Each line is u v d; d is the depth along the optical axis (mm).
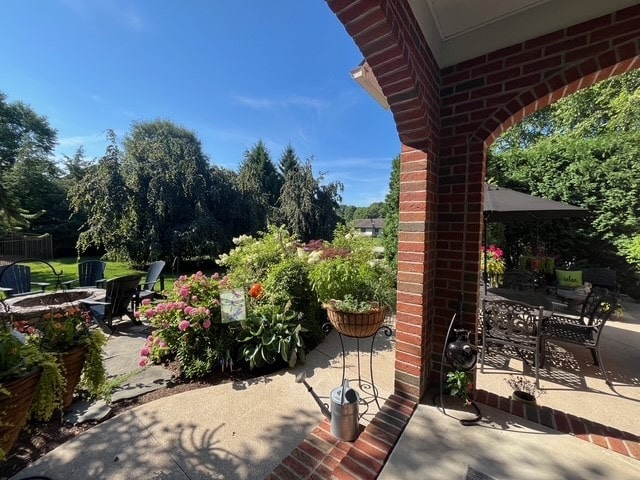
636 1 1464
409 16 1579
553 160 5684
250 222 10828
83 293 4312
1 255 11750
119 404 2303
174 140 9859
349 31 1438
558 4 1659
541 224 5758
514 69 1812
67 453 1786
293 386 2559
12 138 16250
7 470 1662
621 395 2336
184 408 2236
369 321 1977
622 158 5090
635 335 3623
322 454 1738
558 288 4496
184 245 9031
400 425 1760
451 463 1482
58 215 14227
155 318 3002
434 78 1968
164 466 1693
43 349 1902
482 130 1933
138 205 8414
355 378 2691
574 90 1750
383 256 5949
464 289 2033
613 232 5219
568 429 1720
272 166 13945
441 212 2115
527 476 1395
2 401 1203
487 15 1837
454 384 1899
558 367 2822
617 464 1463
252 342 2936
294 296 3455
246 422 2076
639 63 1507
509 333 2639
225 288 3209
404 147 1959
